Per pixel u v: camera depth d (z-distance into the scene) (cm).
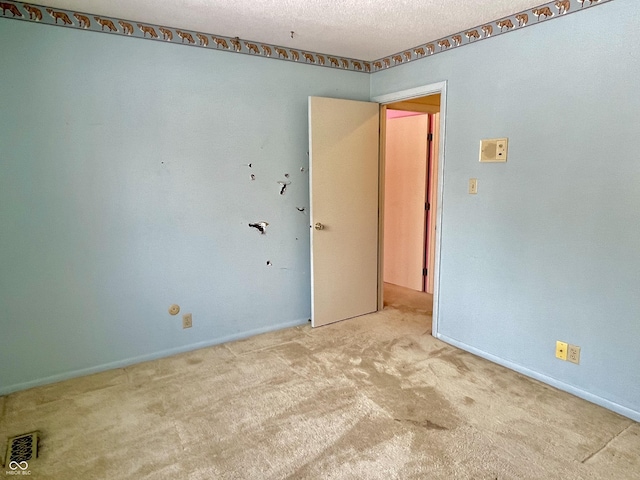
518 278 267
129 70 263
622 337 220
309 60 336
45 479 177
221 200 308
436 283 326
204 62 289
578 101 227
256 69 312
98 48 253
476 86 280
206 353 304
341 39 302
